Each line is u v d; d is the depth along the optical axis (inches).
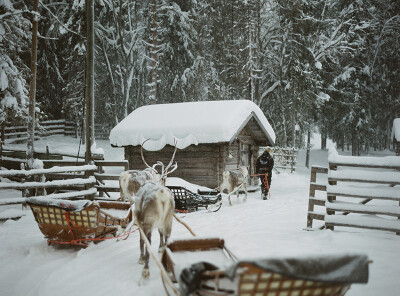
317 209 424.2
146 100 1362.0
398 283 188.1
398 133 677.9
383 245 253.6
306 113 1233.4
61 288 195.0
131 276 205.0
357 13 1291.8
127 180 364.8
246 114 628.1
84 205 246.7
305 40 1165.7
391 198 277.9
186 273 127.5
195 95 1171.9
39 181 436.8
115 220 282.0
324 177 1005.8
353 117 1386.6
